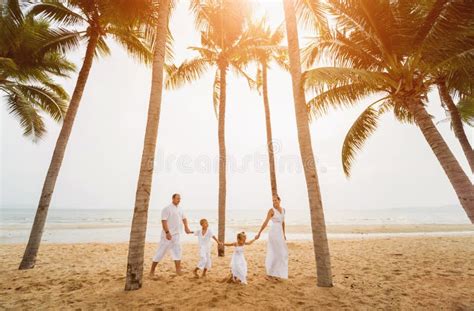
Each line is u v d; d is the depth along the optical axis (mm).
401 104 5961
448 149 4809
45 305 3416
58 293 3900
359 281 4594
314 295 3754
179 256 5031
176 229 5086
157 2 6426
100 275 4980
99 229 22156
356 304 3432
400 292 3932
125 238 16125
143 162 4312
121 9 6285
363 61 6441
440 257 6996
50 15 6715
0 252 8359
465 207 4391
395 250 8516
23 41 6555
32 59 7117
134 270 3955
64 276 4945
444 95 8781
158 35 4938
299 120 4621
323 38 6246
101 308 3299
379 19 5418
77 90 6590
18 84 7902
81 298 3648
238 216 64062
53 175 6152
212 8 8398
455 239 12031
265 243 11781
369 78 4723
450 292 3922
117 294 3760
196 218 55156
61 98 8961
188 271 5379
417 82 5461
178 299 3562
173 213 5105
